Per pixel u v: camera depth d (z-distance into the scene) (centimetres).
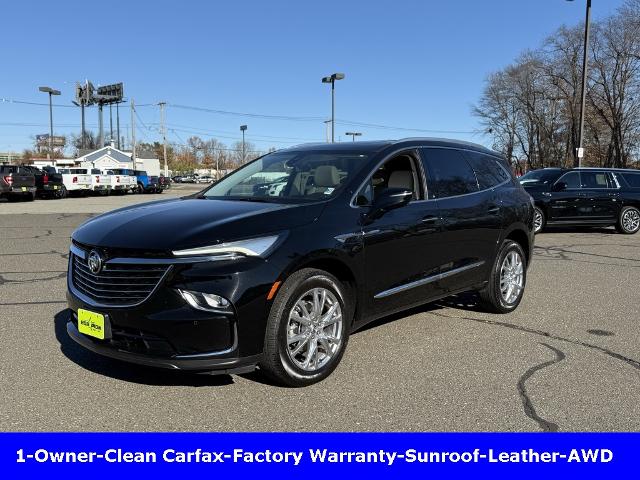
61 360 438
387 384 401
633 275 831
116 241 362
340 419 349
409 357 457
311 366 393
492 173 603
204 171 12269
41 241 1134
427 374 421
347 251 411
